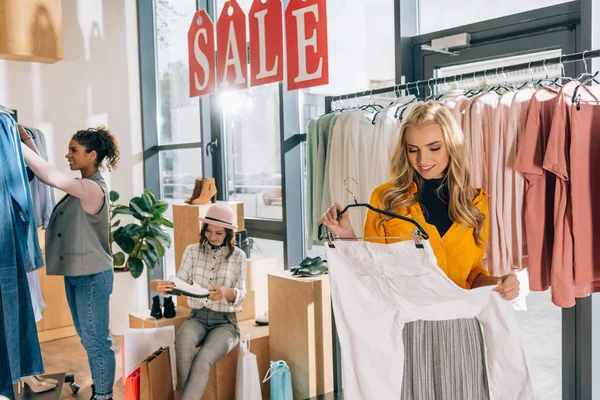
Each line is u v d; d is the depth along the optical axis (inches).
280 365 121.7
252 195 178.9
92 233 124.3
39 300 113.0
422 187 75.6
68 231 123.2
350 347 71.2
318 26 126.3
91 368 129.1
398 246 66.3
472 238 74.4
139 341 115.6
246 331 142.5
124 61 209.3
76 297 125.8
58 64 193.0
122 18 208.2
